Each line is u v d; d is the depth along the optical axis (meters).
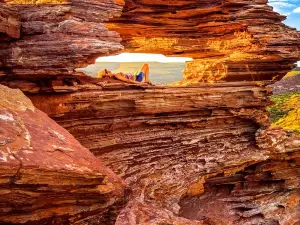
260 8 22.86
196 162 20.17
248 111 21.48
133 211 15.73
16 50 14.53
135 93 17.41
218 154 20.94
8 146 8.17
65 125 15.76
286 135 23.45
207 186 22.23
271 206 22.77
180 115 19.36
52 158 8.61
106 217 9.80
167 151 19.22
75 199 8.73
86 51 14.56
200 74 24.50
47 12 14.98
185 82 24.97
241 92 21.06
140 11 23.48
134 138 18.05
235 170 21.39
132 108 17.59
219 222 20.12
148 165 18.55
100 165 9.73
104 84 16.66
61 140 9.70
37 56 14.50
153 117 18.53
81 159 9.32
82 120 16.31
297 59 23.20
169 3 23.41
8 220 7.87
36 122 9.88
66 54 14.48
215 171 20.70
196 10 23.67
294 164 23.50
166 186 18.73
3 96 10.16
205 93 19.69
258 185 23.03
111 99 16.61
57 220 8.63
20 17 15.08
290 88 83.44
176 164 19.55
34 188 7.99
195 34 25.06
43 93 15.14
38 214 8.27
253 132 22.23
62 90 15.09
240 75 22.70
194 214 20.34
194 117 19.89
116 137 17.53
